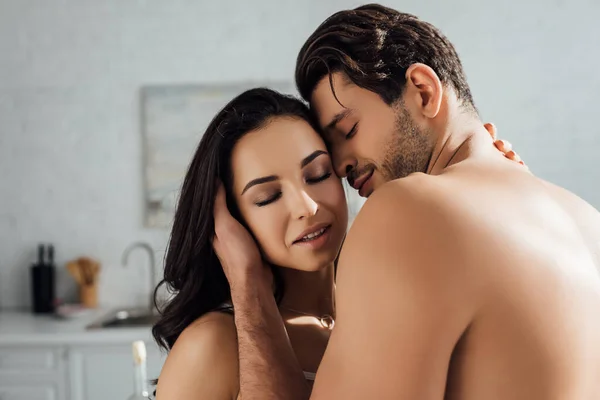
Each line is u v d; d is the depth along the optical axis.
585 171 3.77
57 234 3.91
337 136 1.08
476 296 0.72
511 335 0.72
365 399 0.73
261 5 3.82
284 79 3.83
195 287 1.16
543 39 3.76
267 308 1.06
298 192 1.05
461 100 1.05
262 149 1.06
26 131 3.89
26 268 3.91
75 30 3.85
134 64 3.85
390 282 0.73
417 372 0.71
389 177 1.05
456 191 0.79
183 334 1.09
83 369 3.13
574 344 0.75
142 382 1.74
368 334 0.74
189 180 1.13
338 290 0.79
